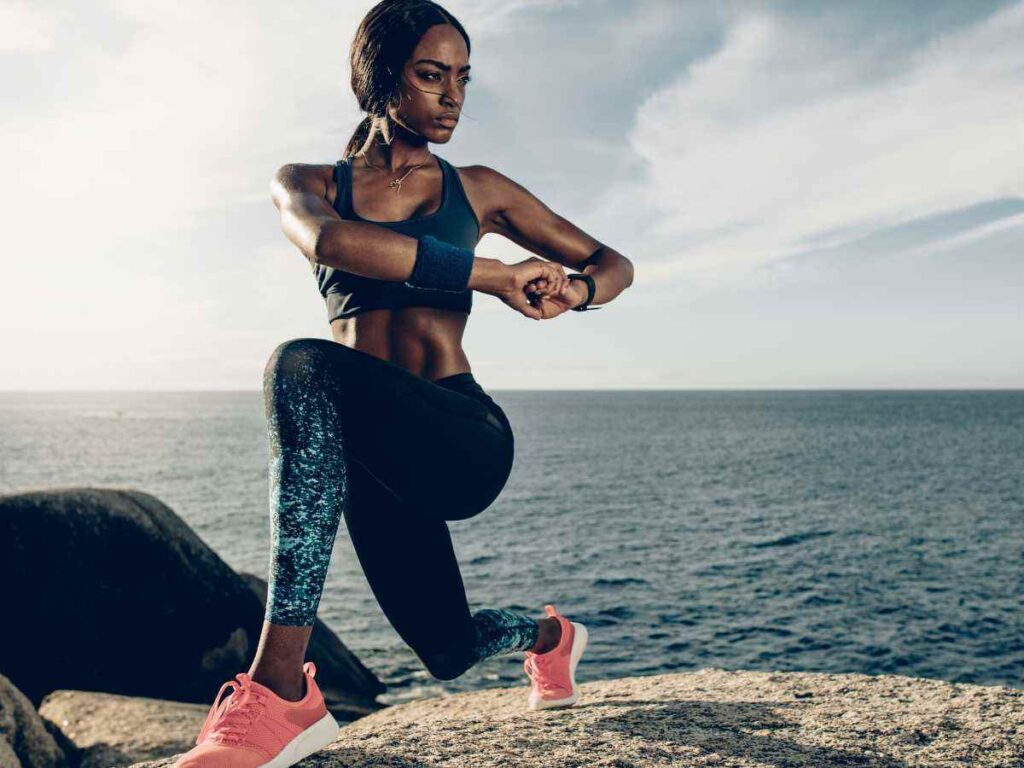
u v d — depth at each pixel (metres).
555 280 1.78
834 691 2.64
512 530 28.59
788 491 40.41
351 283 1.94
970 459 60.19
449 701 3.70
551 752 1.95
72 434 104.06
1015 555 22.80
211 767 1.56
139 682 7.44
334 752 1.91
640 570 21.20
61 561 7.34
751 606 17.02
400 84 1.92
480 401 1.96
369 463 1.83
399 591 2.04
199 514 32.81
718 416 167.38
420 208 1.99
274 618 1.64
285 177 1.88
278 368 1.67
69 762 5.40
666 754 1.95
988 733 2.12
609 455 67.19
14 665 6.98
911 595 17.88
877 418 149.50
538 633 2.49
